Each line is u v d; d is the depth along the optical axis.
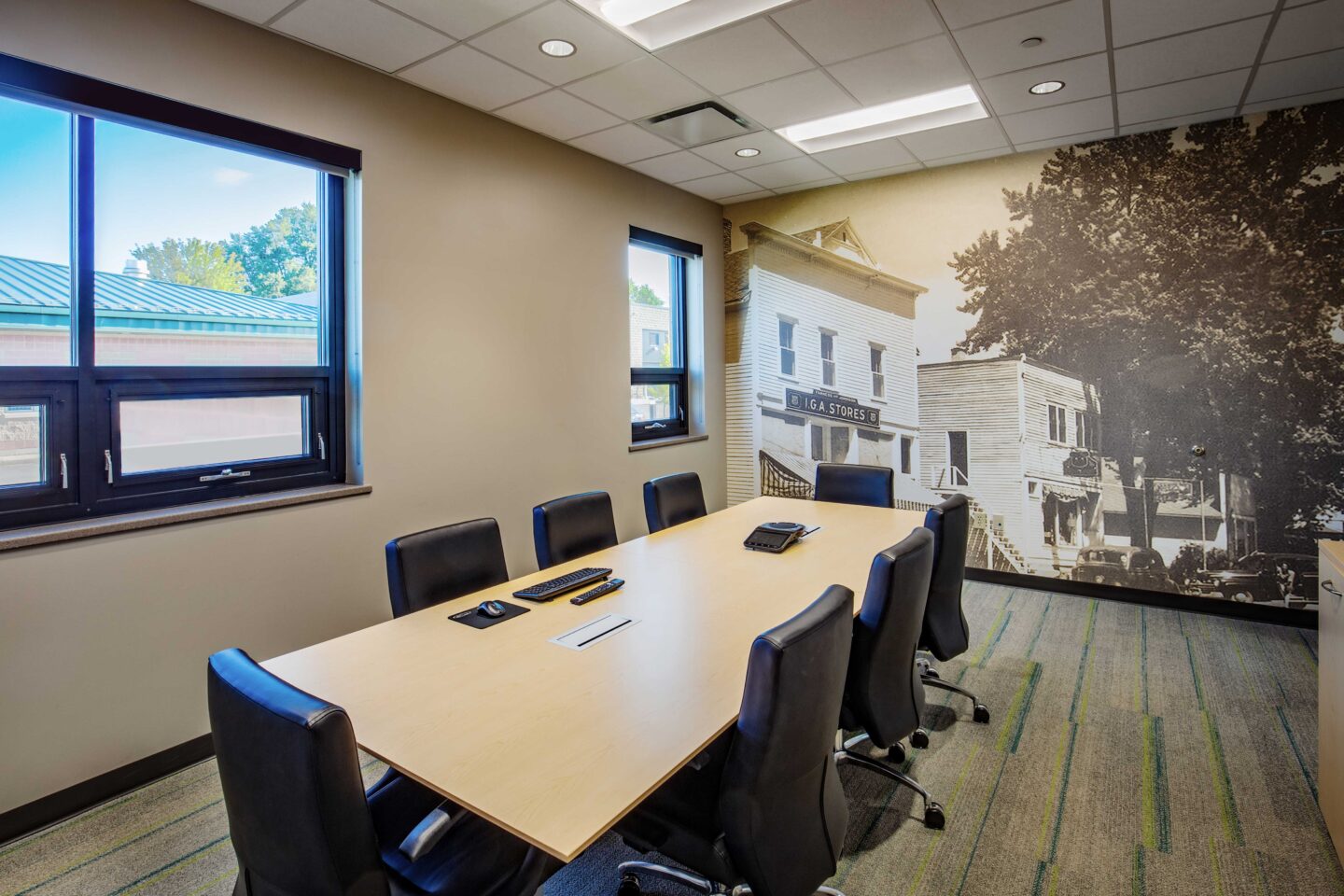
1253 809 2.24
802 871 1.45
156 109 2.43
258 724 1.11
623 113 3.64
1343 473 3.71
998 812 2.25
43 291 2.30
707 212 5.50
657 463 4.98
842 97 3.46
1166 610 4.14
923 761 2.56
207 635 2.60
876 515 3.47
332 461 3.15
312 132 2.88
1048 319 4.41
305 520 2.90
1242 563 3.96
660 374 5.22
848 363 5.16
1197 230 3.96
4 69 2.11
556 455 4.12
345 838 1.09
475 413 3.62
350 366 3.16
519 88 3.31
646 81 3.25
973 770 2.49
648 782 1.24
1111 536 4.31
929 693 3.12
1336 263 3.65
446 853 1.43
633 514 4.75
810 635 1.38
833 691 1.49
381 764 2.53
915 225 4.80
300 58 2.84
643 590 2.33
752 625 2.00
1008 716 2.89
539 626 2.00
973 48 2.97
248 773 1.14
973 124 3.88
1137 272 4.13
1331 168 3.62
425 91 3.33
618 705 1.53
